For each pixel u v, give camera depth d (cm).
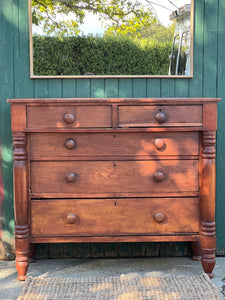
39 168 252
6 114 296
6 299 236
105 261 298
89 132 249
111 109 246
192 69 300
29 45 293
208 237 253
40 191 253
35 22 294
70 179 248
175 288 240
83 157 251
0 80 295
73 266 287
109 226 253
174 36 300
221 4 297
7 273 275
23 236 253
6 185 300
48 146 251
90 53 299
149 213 253
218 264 290
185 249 307
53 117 247
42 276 268
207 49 299
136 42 300
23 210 251
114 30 299
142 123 247
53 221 253
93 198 253
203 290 237
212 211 253
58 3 296
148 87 302
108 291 238
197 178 254
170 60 301
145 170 252
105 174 251
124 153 251
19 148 249
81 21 297
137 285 245
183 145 252
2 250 303
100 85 300
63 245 304
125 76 299
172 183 253
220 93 303
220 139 303
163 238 254
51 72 297
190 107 248
